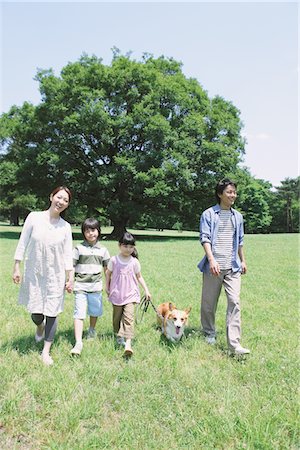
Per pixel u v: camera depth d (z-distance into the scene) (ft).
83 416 10.84
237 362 14.73
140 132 100.27
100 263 17.28
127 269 16.80
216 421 10.58
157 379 13.09
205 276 17.31
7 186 125.18
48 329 14.80
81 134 102.17
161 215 115.85
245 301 25.36
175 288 28.76
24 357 14.51
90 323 17.34
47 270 14.94
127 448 9.57
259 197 226.79
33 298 14.84
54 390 11.95
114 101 100.27
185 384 12.86
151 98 99.30
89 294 16.99
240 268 16.84
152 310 22.36
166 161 97.76
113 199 107.86
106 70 101.76
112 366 13.99
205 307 17.44
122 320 15.85
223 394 12.10
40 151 101.81
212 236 16.92
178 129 103.60
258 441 9.75
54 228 15.26
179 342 16.96
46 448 9.47
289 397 12.14
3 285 29.14
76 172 105.60
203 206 116.67
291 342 17.16
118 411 11.25
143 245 78.64
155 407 11.39
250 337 17.74
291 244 84.07
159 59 118.62
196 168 108.68
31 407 11.14
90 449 9.48
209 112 111.75
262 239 104.73
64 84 99.14
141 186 97.25
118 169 100.37
